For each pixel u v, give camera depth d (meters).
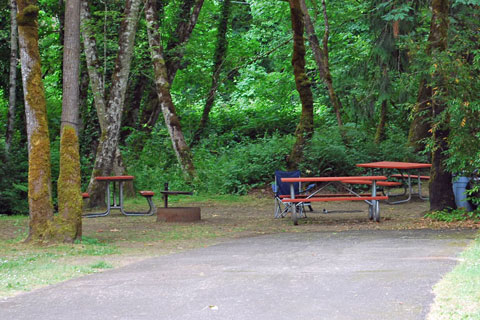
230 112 34.31
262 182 21.30
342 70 26.62
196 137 30.33
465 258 6.56
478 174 12.38
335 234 10.02
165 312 4.62
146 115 28.16
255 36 36.78
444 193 12.51
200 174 22.06
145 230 11.65
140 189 21.33
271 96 34.97
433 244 8.07
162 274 6.34
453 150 11.56
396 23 22.16
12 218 14.94
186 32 27.09
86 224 13.10
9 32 22.48
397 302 4.67
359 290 5.16
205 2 30.64
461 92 11.30
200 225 12.49
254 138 31.81
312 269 6.34
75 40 9.62
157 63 19.97
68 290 5.61
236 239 9.84
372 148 21.55
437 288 5.06
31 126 9.48
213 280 5.86
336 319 4.27
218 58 30.53
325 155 20.50
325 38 23.52
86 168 20.72
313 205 16.73
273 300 4.90
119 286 5.72
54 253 8.36
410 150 21.69
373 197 12.05
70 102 9.59
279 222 12.78
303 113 21.47
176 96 32.62
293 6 20.81
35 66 9.46
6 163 16.86
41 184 9.48
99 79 18.05
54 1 25.48
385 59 23.19
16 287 5.82
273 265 6.73
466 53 12.59
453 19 18.31
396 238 9.05
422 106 21.05
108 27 20.95
